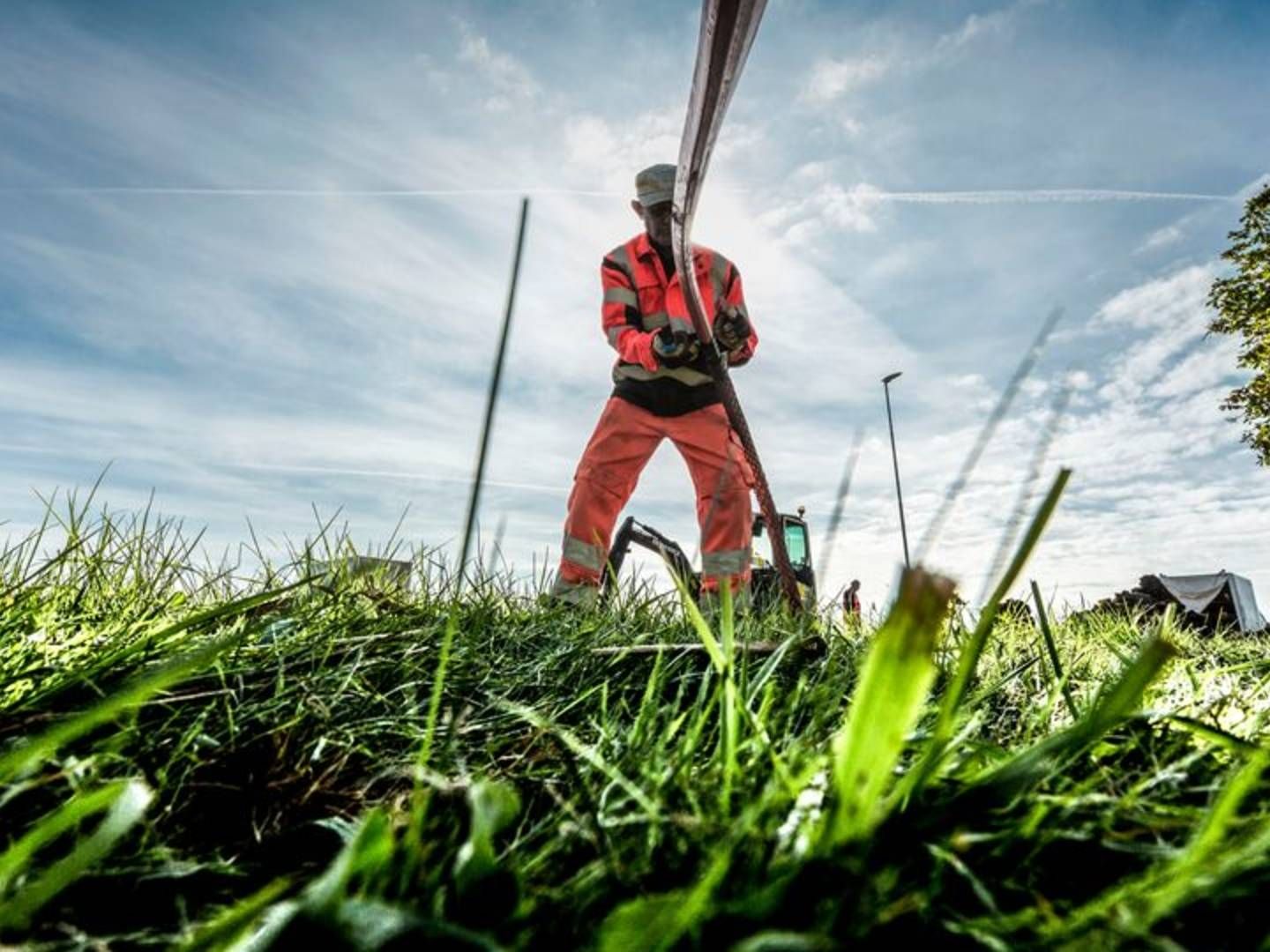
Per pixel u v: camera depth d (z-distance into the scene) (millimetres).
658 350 4223
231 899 832
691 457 4469
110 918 766
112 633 1494
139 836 896
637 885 645
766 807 661
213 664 1265
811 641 1842
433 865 733
